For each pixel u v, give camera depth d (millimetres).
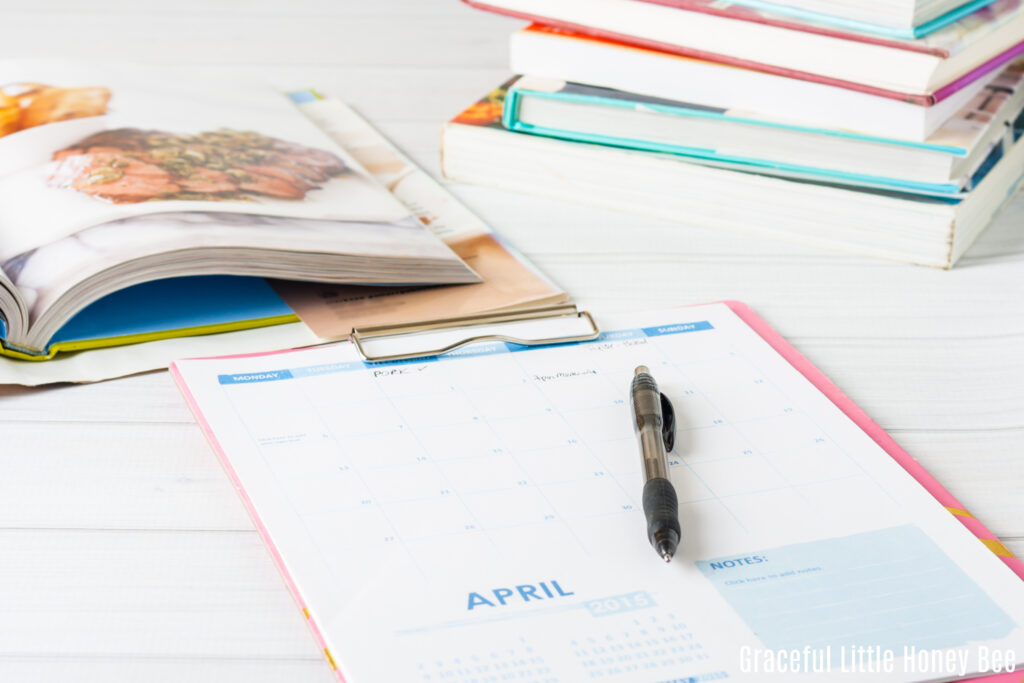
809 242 749
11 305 571
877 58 665
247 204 665
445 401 556
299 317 643
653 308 669
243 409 543
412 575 445
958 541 468
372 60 1049
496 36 1129
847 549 462
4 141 731
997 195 773
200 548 484
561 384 573
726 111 734
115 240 601
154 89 844
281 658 429
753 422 544
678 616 427
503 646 412
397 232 685
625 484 500
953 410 582
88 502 508
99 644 433
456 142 824
